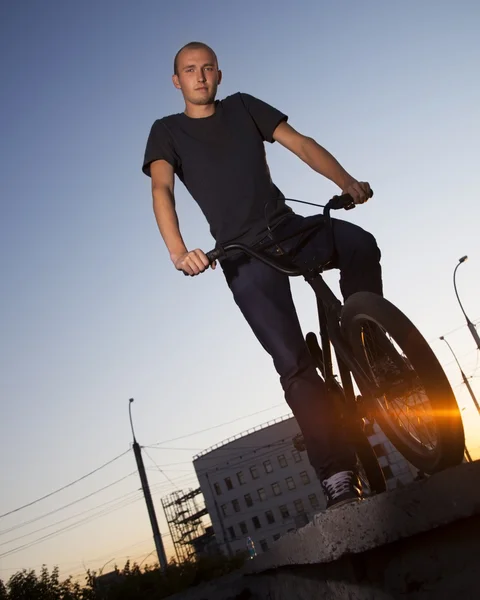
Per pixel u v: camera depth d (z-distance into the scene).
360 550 1.51
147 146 2.95
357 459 2.40
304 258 2.57
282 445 67.12
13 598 11.68
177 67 2.91
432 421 2.08
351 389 2.49
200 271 2.53
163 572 11.82
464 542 1.36
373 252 2.48
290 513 66.00
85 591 11.73
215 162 2.81
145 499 19.77
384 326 2.01
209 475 70.94
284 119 2.90
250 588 3.59
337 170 2.75
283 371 2.53
